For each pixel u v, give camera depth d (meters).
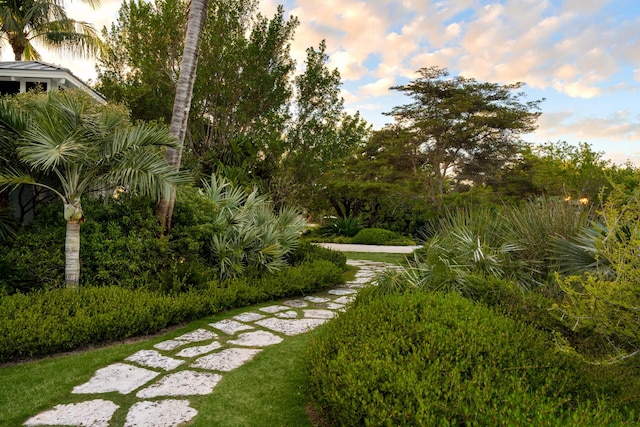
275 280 6.88
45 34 16.64
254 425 2.76
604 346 3.19
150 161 5.58
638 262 2.54
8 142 5.49
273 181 14.13
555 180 21.66
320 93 14.34
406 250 17.59
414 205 24.80
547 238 5.87
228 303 5.93
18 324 3.94
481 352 2.82
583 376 2.66
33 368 3.68
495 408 2.02
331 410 2.59
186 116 6.88
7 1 15.25
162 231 6.53
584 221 5.88
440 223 7.46
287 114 13.88
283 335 4.80
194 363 3.87
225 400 3.11
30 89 8.08
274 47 13.63
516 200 21.83
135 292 5.25
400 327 3.20
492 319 3.41
